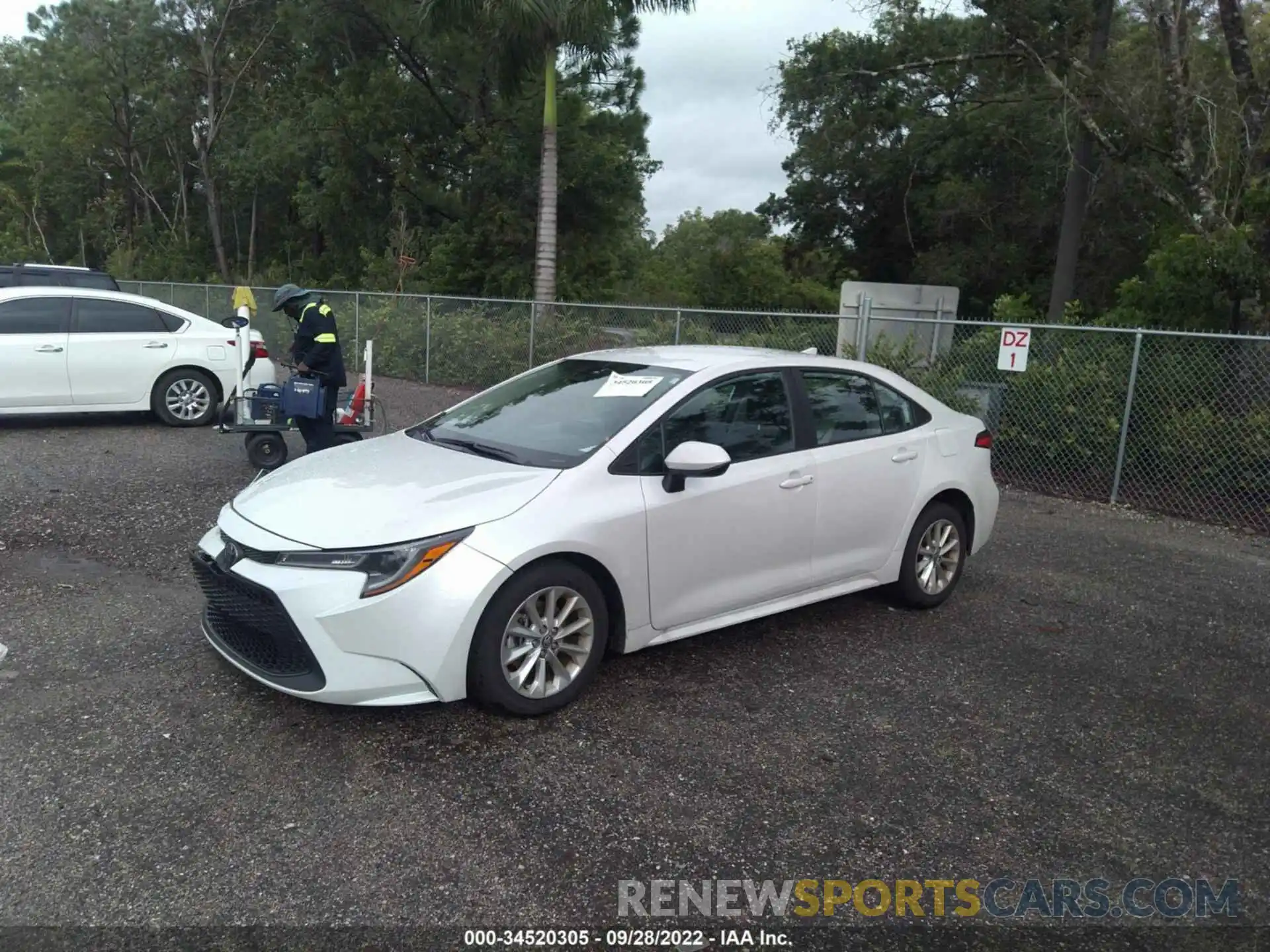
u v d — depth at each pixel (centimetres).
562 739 396
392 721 405
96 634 488
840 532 516
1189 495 884
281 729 395
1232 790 384
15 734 383
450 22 1722
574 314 1382
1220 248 1069
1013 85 1697
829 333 1088
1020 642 537
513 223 2433
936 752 402
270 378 1065
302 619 370
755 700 443
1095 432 926
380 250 2647
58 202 3975
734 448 476
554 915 291
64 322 1027
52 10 3778
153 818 331
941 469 569
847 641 527
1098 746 416
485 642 387
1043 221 2150
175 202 3959
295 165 2912
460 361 1545
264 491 439
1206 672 507
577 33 1747
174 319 1090
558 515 404
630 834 333
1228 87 1309
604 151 2438
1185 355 879
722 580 466
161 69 3450
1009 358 945
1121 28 1514
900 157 2427
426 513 390
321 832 326
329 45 2553
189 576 584
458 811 342
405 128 2514
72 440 1005
